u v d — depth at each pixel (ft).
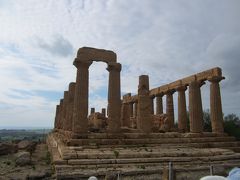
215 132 91.71
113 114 74.23
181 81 108.37
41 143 145.79
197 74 100.37
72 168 48.62
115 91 75.10
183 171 47.01
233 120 150.71
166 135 79.05
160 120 102.83
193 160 60.44
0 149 77.71
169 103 117.80
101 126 94.84
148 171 46.44
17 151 82.74
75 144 63.10
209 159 62.23
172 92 118.01
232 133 132.46
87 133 70.33
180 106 107.55
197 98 93.66
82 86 71.51
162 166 53.36
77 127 69.21
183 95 108.06
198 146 77.30
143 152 59.82
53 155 61.16
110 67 75.72
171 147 70.85
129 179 43.24
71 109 89.92
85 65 72.84
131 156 57.11
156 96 128.36
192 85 94.94
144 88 80.74
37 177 44.93
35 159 68.03
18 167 55.06
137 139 71.15
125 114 109.91
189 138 80.48
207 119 145.48
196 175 45.65
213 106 92.73
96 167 50.24
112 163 53.01
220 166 46.47
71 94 91.15
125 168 50.42
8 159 67.92
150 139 72.95
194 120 91.09
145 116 79.00
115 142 67.36
